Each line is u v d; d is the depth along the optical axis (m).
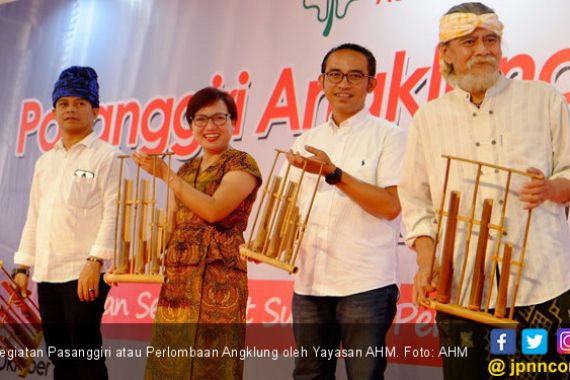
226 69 4.01
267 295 3.70
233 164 2.88
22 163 4.64
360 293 2.66
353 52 2.86
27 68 4.75
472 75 2.23
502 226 2.12
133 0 4.41
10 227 4.61
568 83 3.09
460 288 2.16
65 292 3.29
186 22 4.20
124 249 2.89
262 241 2.72
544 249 2.16
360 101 2.87
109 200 3.35
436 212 2.32
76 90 3.44
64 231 3.34
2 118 4.76
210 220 2.80
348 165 2.82
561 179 2.10
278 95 3.82
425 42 3.43
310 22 3.78
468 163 2.26
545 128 2.21
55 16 4.71
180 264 2.83
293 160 2.65
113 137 4.34
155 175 2.84
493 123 2.24
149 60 4.29
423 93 3.40
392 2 3.54
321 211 2.79
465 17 2.23
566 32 3.12
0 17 4.88
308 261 2.77
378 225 2.74
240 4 4.02
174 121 4.14
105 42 4.48
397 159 2.77
